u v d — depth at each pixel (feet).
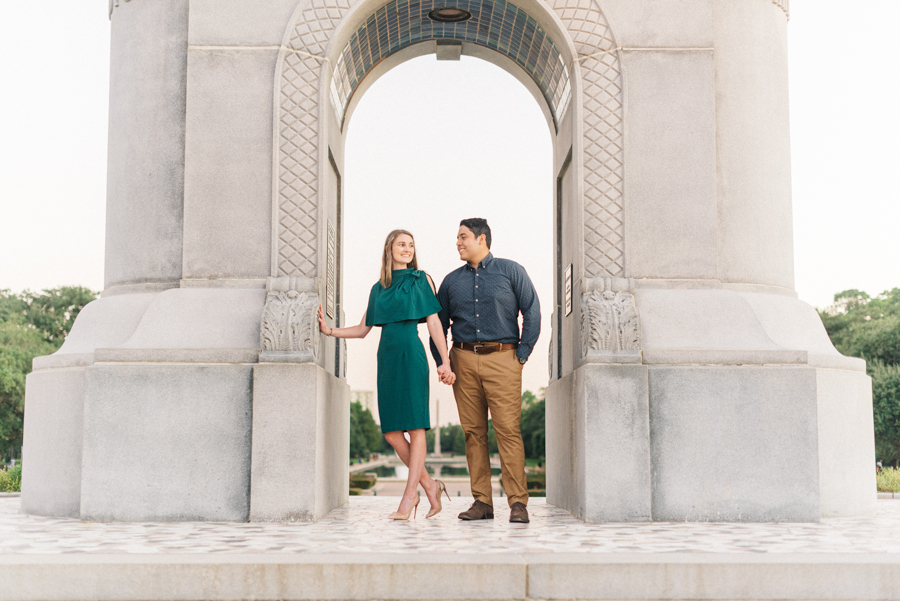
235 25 21.93
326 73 21.81
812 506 19.07
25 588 11.67
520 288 19.08
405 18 25.25
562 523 18.56
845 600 11.75
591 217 21.39
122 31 23.84
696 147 21.72
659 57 21.94
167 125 22.71
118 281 22.93
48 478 21.54
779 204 23.49
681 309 20.72
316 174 21.49
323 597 11.63
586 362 19.62
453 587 11.64
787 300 22.67
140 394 19.21
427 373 19.07
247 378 19.29
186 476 19.03
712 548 13.82
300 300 19.79
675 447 19.24
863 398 22.50
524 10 22.58
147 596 11.69
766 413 19.31
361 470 226.38
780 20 24.45
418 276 18.89
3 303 189.98
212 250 21.35
